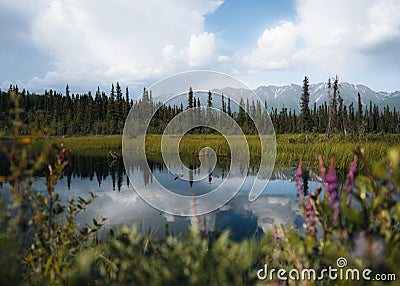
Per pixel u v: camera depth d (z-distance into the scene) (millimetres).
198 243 1967
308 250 1953
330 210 1890
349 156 10844
